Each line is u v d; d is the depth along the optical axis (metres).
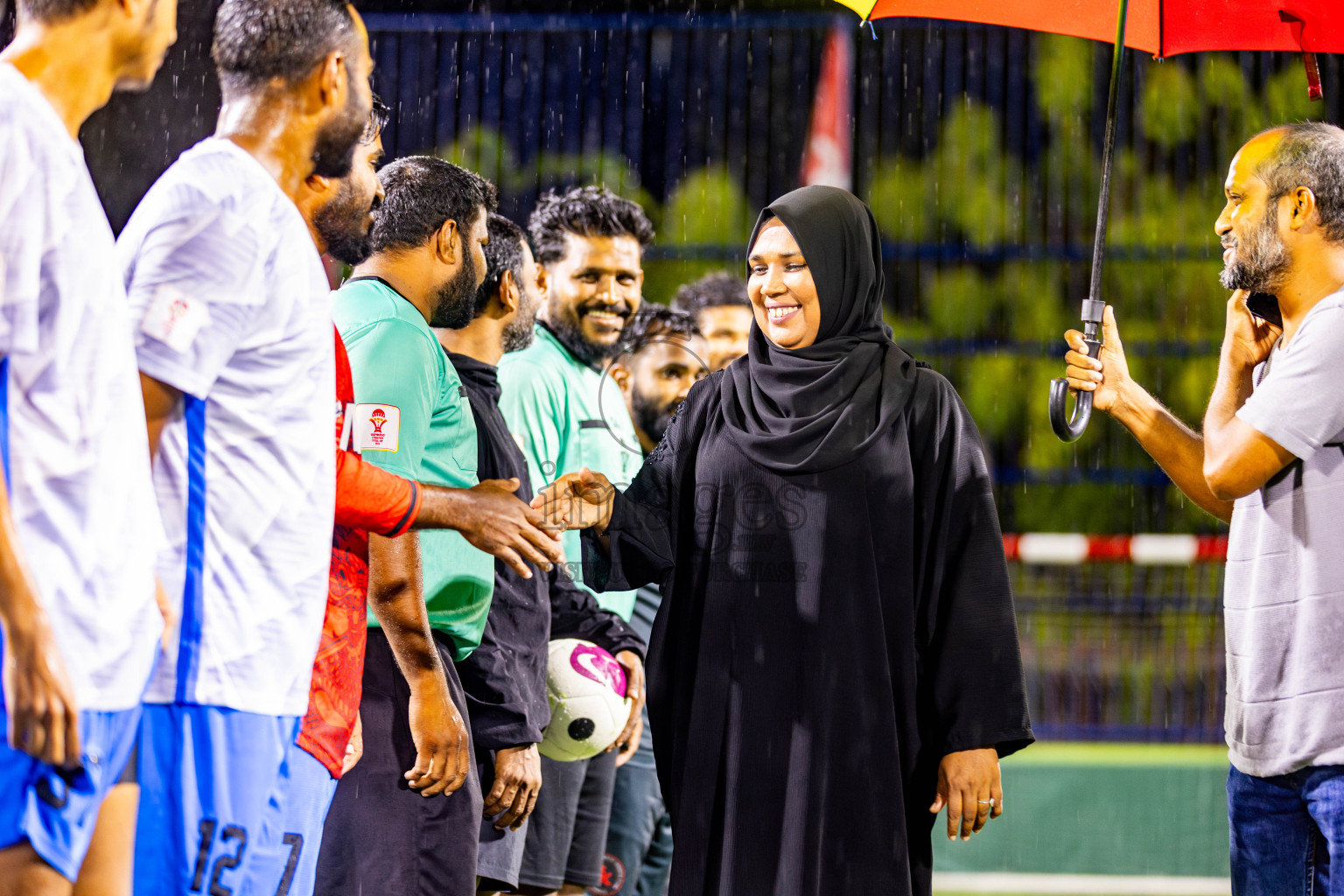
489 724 5.34
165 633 3.39
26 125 3.04
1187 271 18.53
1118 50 5.99
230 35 3.79
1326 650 5.04
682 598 5.23
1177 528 18.44
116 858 3.38
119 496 3.15
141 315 3.34
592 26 17.75
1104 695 16.78
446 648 5.05
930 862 5.08
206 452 3.46
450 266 5.29
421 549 4.83
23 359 3.01
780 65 18.17
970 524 5.05
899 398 5.11
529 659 5.57
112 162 15.41
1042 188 19.31
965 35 19.00
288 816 3.89
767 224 5.28
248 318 3.47
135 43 3.33
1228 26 6.33
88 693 3.07
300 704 3.65
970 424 5.18
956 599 4.99
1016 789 11.80
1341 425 5.02
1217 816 11.09
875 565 4.95
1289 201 5.24
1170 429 5.96
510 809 5.42
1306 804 5.18
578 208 7.53
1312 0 6.11
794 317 5.16
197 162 3.54
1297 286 5.31
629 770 7.34
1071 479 17.97
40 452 3.04
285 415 3.60
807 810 4.82
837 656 4.90
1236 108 18.94
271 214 3.58
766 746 4.91
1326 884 5.30
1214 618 17.89
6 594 2.84
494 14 17.70
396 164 5.36
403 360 4.79
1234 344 5.70
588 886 6.80
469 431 5.19
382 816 4.68
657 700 5.21
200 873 3.46
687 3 20.17
